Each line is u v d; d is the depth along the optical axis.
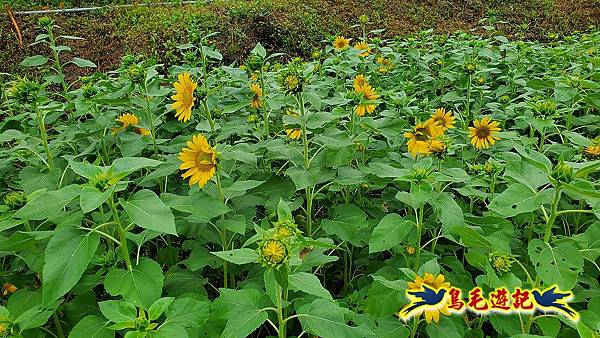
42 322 2.08
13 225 2.08
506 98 4.67
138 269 2.05
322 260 2.43
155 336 1.78
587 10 12.70
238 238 2.98
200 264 2.67
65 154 3.49
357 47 6.14
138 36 8.91
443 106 5.24
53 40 4.49
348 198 3.38
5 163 3.20
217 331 2.14
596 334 1.79
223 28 9.30
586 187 2.08
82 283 2.45
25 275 2.81
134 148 3.23
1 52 8.17
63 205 1.99
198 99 3.28
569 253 2.08
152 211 1.90
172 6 10.59
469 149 3.81
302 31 9.85
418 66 6.13
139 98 3.52
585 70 5.45
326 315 1.98
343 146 2.82
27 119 3.84
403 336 2.30
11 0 9.90
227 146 2.74
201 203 2.32
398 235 2.37
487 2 12.58
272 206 2.95
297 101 3.43
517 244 2.96
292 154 3.06
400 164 3.23
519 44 6.29
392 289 2.34
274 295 2.02
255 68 3.54
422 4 12.12
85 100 3.62
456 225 2.30
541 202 2.11
